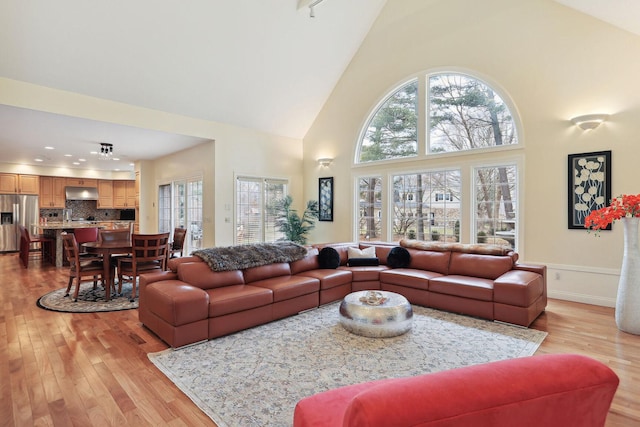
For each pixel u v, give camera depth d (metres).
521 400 0.78
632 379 2.36
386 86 6.09
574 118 4.11
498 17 4.79
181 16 4.24
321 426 1.18
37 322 3.50
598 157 4.03
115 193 10.65
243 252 3.90
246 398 2.12
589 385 0.84
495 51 4.83
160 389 2.23
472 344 2.95
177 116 5.63
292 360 2.64
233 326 3.17
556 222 4.35
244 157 6.59
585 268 4.15
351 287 4.46
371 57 6.28
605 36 3.98
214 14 4.40
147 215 8.40
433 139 5.61
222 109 5.91
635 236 3.21
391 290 4.34
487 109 5.03
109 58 4.33
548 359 0.90
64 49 4.02
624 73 3.88
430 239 5.64
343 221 6.82
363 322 3.08
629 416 1.96
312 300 3.94
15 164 8.92
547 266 4.42
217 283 3.51
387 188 6.13
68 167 9.72
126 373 2.43
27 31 3.70
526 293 3.30
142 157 8.02
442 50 5.37
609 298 4.00
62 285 5.13
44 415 1.94
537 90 4.47
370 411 0.72
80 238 6.14
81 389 2.22
